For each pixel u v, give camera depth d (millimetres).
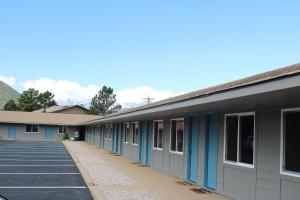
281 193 9289
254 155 10484
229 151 12117
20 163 21703
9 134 58375
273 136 9719
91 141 50750
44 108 117562
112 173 17344
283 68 8523
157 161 19641
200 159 14172
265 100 8703
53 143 49812
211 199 11555
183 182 15039
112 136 34500
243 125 11336
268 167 9852
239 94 8211
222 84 11742
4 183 14078
